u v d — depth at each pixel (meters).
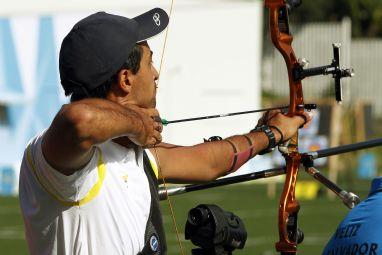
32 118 47.62
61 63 8.83
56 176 8.31
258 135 10.51
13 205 41.22
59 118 7.99
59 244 8.66
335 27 76.38
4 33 47.03
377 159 60.88
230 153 10.48
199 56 52.94
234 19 53.16
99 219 8.52
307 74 10.21
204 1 52.97
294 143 10.50
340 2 90.25
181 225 32.72
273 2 10.20
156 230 9.02
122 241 8.57
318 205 40.50
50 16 47.28
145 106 9.09
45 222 8.67
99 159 8.55
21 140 47.78
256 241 29.02
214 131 53.09
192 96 52.75
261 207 39.78
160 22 9.41
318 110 47.31
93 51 8.70
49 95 47.38
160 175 10.11
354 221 8.77
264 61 79.00
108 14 8.98
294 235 9.77
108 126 8.05
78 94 8.86
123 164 8.74
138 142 8.55
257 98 53.44
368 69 77.06
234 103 53.16
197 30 52.88
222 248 9.33
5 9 50.31
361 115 51.31
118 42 8.74
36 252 8.88
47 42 47.38
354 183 50.16
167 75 52.16
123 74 8.88
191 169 10.31
